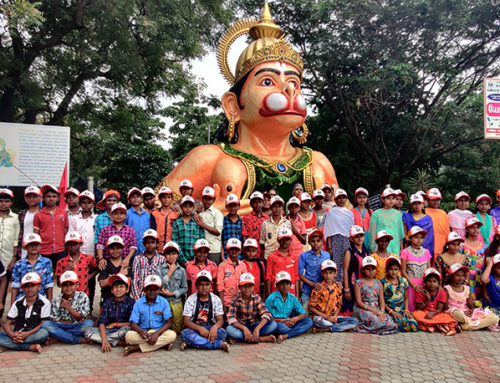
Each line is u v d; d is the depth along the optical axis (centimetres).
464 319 647
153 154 2180
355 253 696
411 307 682
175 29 1628
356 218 800
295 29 1677
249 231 734
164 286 616
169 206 732
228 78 1098
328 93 1738
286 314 616
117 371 479
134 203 708
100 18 1433
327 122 1889
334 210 739
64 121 2034
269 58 973
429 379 466
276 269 670
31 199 686
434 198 800
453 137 1688
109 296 598
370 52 1625
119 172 2169
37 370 481
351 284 677
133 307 560
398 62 1525
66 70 1566
